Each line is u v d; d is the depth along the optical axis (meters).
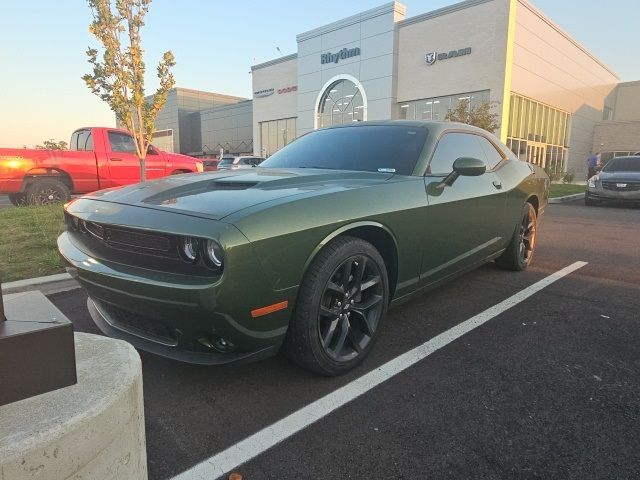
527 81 23.27
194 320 2.02
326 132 3.97
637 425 2.14
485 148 4.19
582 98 31.67
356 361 2.62
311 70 30.08
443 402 2.32
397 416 2.20
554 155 28.47
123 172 9.69
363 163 3.30
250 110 48.19
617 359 2.81
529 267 5.05
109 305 2.36
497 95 21.36
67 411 1.23
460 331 3.21
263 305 2.09
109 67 8.99
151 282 2.04
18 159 8.50
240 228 2.00
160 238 2.10
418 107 24.66
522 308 3.69
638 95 39.97
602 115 37.53
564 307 3.73
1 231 6.04
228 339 2.09
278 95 35.00
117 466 1.34
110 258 2.31
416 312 3.57
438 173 3.30
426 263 3.11
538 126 25.69
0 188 8.45
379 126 3.75
